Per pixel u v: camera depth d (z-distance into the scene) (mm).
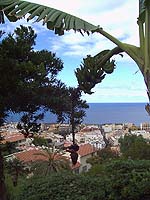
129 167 5973
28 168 22297
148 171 5883
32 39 7090
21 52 6691
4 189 6359
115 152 26938
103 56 5160
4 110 6676
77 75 5102
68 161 20828
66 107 6691
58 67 7496
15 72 6395
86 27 3918
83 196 5594
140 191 5641
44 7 3877
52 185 6035
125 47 4199
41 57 7180
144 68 4035
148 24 4027
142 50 4125
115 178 5832
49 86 6992
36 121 7344
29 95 6703
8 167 16188
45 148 21250
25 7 3826
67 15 3922
